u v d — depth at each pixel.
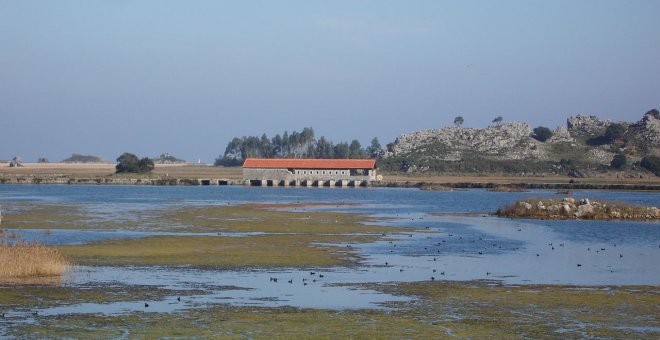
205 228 73.88
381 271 46.22
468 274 45.38
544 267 48.88
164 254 52.44
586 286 40.97
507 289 39.72
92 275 42.62
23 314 32.34
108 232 68.56
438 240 65.62
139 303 35.03
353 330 30.12
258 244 59.62
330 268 47.25
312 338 28.83
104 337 28.70
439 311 33.84
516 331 30.16
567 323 31.56
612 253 56.94
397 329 30.33
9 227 72.12
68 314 32.50
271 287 39.81
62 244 57.75
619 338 29.12
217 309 33.94
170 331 29.72
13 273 41.28
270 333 29.53
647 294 38.34
